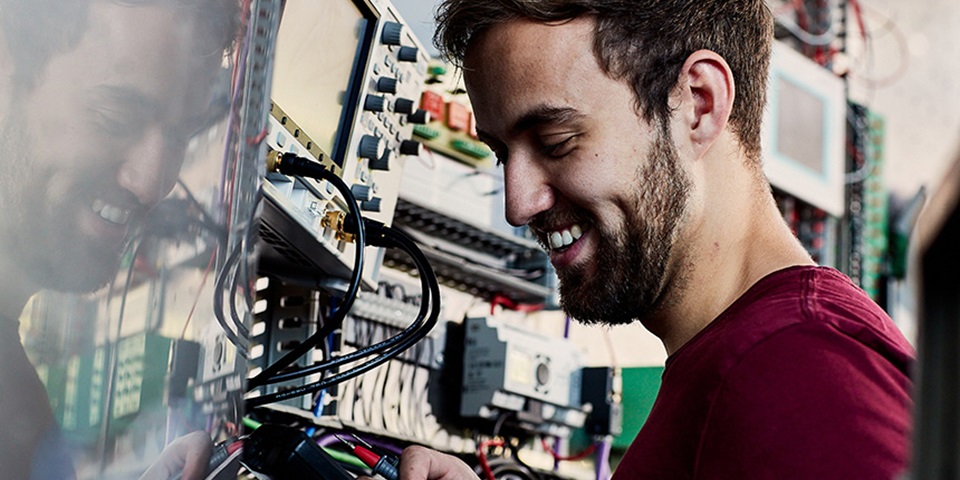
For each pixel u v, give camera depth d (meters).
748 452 0.75
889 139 3.86
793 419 0.74
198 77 0.61
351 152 1.18
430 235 1.78
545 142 0.94
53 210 0.56
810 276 0.85
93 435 0.56
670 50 0.94
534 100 0.93
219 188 0.63
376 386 1.63
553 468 1.94
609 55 0.92
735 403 0.77
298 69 1.07
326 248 1.14
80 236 0.56
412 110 1.30
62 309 0.56
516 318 1.99
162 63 0.59
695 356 0.85
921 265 0.31
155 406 0.59
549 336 1.88
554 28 0.93
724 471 0.76
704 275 0.95
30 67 0.56
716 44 0.97
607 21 0.92
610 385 1.96
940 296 0.31
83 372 0.56
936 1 3.97
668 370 0.90
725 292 0.95
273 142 1.00
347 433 1.40
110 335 0.57
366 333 1.63
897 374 0.75
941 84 3.92
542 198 0.96
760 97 1.02
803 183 2.88
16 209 0.55
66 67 0.57
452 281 1.83
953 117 3.85
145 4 0.59
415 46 1.33
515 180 0.96
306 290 1.35
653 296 0.95
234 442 0.67
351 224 1.12
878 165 3.20
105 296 0.57
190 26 0.61
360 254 1.04
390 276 1.68
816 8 3.34
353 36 1.20
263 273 1.30
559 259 0.98
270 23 0.70
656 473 0.83
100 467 0.56
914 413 0.33
